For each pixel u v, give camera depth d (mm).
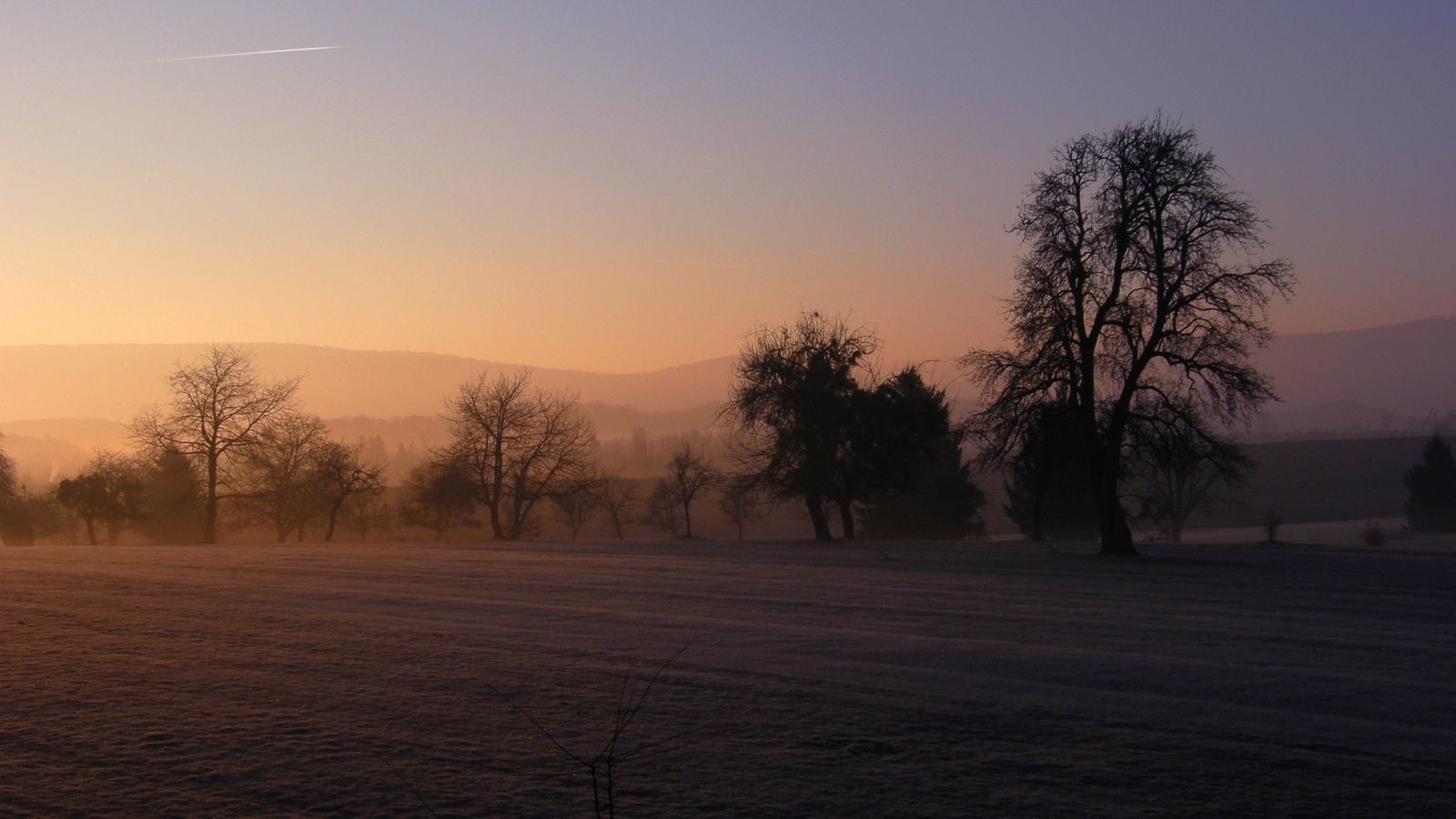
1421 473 79562
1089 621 20328
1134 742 11203
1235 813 9086
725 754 10734
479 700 12953
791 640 17609
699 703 12867
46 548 43156
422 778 9922
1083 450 40938
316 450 71500
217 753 10672
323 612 20672
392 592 24500
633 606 22172
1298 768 10305
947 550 44625
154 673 14453
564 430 71688
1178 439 38312
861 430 56688
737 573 30406
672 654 16094
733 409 58906
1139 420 39125
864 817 8969
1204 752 10844
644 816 8945
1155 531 81625
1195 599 24688
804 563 34719
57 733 11359
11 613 20250
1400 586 28297
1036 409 39406
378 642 17141
